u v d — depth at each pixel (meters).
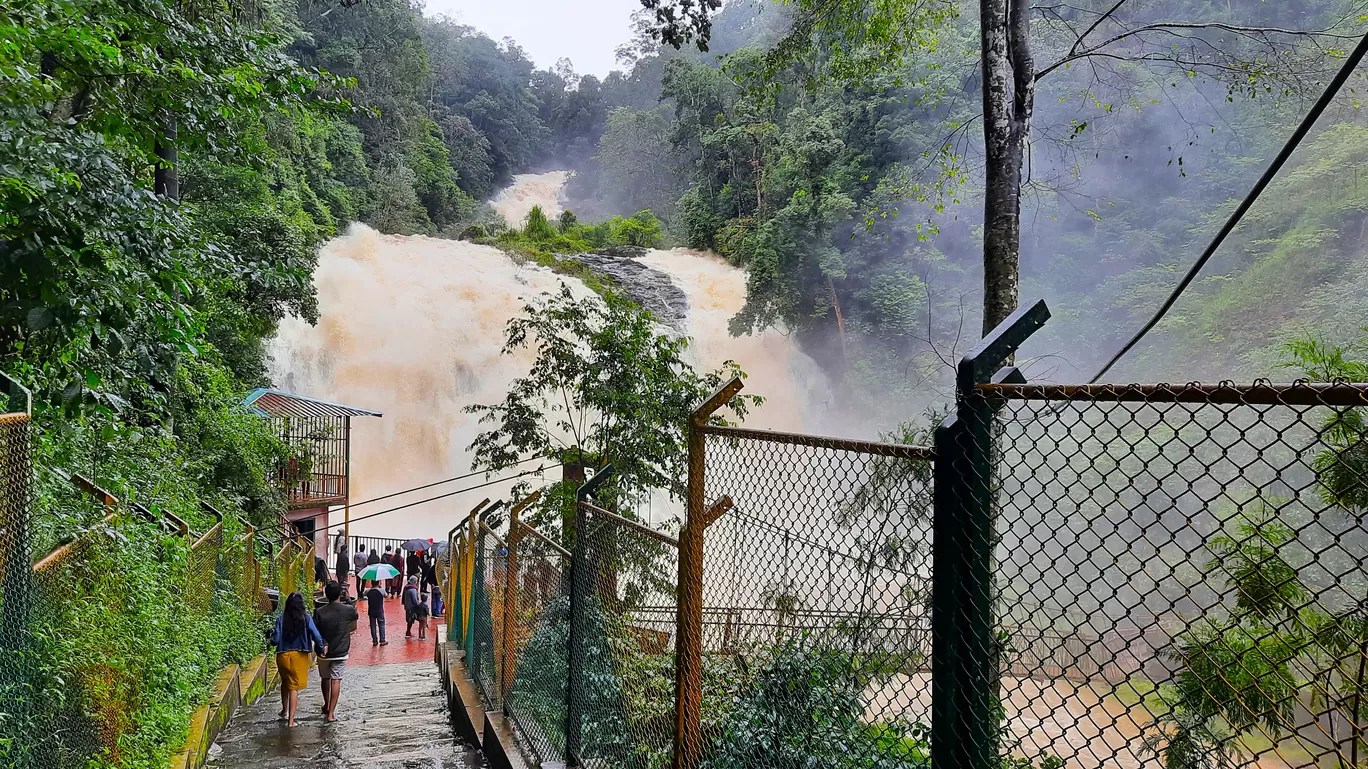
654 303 41.28
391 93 59.00
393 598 23.34
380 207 52.22
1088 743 2.05
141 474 8.77
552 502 10.41
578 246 50.72
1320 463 2.21
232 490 15.05
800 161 34.69
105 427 5.50
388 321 34.56
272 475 19.20
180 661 6.82
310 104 8.45
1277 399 1.56
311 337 32.31
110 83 6.49
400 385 33.38
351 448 31.91
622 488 10.30
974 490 2.22
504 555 7.39
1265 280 22.52
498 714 7.17
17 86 4.81
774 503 3.21
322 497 22.27
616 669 4.71
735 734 3.39
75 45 5.45
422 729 8.66
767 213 38.78
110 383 5.71
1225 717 2.01
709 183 51.66
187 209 6.70
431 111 76.44
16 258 4.56
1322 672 1.85
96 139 5.33
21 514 3.33
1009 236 7.16
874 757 2.73
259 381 23.61
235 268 6.58
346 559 21.19
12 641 3.21
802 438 2.97
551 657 5.72
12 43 4.76
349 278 35.44
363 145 56.03
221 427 14.69
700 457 3.66
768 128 41.69
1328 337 18.45
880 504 2.78
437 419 33.75
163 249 5.50
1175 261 25.88
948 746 2.28
